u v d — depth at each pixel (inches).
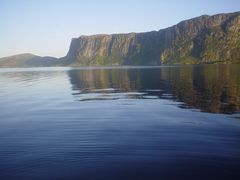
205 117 1199.6
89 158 756.0
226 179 625.9
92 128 1065.5
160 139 903.1
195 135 936.3
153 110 1406.3
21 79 4402.1
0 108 1573.6
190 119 1171.3
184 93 2038.6
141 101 1740.9
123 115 1302.9
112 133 990.4
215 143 848.9
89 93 2279.8
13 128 1097.4
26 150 828.6
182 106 1493.6
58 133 1007.0
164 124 1102.4
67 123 1160.2
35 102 1787.6
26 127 1107.3
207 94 1927.9
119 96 2033.7
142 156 761.0
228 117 1186.6
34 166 711.7
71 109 1498.5
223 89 2180.1
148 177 641.0
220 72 4709.6
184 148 812.0
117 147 836.6
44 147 852.0
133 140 901.2
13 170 690.8
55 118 1266.0
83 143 882.8
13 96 2133.4
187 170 669.9
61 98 1975.9
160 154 771.4
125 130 1026.7
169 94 2030.0
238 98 1708.9
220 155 753.0
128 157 756.6
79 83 3410.4
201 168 679.1
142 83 3107.8
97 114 1341.0
